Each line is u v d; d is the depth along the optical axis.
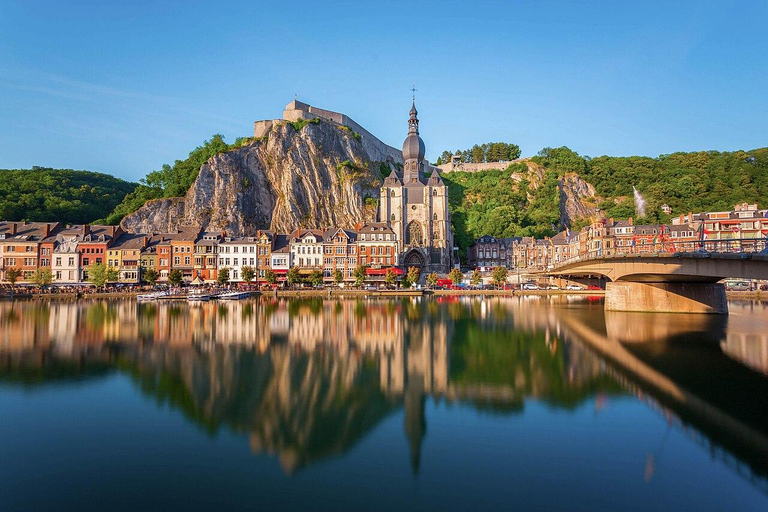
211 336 56.34
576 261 90.50
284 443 25.75
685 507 19.66
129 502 20.08
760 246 53.72
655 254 60.47
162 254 137.62
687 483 21.47
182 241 138.50
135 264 135.88
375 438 26.36
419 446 25.25
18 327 63.41
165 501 20.19
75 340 53.56
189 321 70.00
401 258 160.75
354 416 29.67
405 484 21.50
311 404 31.75
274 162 196.88
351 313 81.25
